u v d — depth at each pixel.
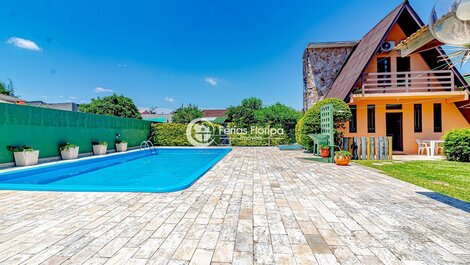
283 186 5.45
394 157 11.57
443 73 13.21
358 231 3.02
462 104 12.80
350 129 13.90
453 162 9.66
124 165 12.44
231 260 2.35
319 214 3.63
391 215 3.58
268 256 2.43
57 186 5.22
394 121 14.16
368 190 5.08
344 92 13.17
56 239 2.82
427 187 5.34
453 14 2.96
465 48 3.43
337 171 7.45
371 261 2.34
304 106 20.69
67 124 11.54
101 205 4.07
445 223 3.28
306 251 2.52
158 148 17.56
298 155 12.34
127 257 2.42
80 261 2.35
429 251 2.53
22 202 4.26
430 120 13.34
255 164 9.05
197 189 5.16
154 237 2.86
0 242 2.75
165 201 4.29
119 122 15.77
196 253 2.49
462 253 2.49
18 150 8.86
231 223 3.27
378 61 13.83
